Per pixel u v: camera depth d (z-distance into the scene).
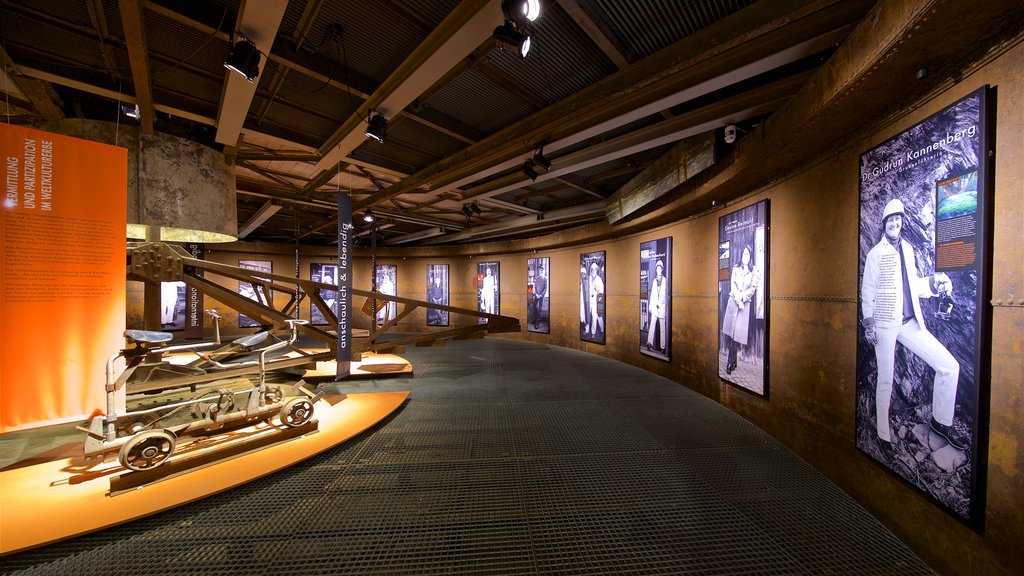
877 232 2.48
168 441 2.83
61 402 2.85
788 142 3.05
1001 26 1.66
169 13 2.76
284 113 4.48
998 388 1.69
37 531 2.20
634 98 3.47
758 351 4.16
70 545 2.17
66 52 3.31
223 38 3.18
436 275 14.34
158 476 2.81
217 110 4.29
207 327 12.63
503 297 13.02
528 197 8.16
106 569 2.02
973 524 1.78
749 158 3.67
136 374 4.75
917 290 2.15
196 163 4.71
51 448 3.60
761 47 2.65
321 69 3.46
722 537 2.30
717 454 3.49
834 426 2.98
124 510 2.43
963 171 1.86
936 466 2.00
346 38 3.20
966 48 1.83
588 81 3.70
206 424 3.32
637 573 2.01
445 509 2.59
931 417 2.04
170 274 4.46
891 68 2.02
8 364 2.68
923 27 1.68
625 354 8.38
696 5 2.65
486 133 4.91
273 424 3.76
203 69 3.63
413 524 2.42
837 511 2.57
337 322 6.12
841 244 2.91
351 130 4.54
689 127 3.96
